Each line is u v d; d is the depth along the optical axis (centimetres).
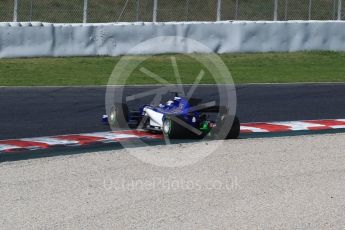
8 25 5603
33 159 2703
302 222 2020
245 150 2895
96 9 7300
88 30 5781
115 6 7412
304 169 2620
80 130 3269
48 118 3556
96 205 2152
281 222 2016
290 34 6153
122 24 5828
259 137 3197
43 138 3097
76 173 2503
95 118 3562
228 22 6019
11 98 4131
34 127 3334
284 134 3291
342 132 3369
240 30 6038
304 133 3325
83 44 5781
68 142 3012
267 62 5828
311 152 2898
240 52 6050
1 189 2300
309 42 6194
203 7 7519
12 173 2497
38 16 7081
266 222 2014
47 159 2705
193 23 5941
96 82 4834
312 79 5178
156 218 2039
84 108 3853
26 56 5662
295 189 2353
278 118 3722
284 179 2473
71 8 7269
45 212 2081
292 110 3966
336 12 7644
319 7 7781
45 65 5434
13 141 3038
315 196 2277
